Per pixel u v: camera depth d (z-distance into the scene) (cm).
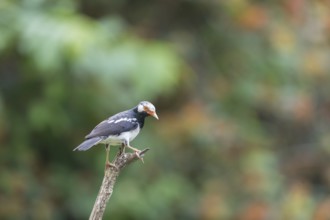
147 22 1600
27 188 1509
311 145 1772
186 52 1611
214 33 1669
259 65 1686
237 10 1603
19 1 1390
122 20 1538
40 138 1548
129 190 1470
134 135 969
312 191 1736
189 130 1523
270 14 1662
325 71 1755
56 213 1522
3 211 1474
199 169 1603
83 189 1523
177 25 1642
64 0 1383
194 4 1625
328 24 1719
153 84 1297
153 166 1534
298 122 1764
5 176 1474
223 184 1569
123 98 1474
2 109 1396
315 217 1571
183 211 1550
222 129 1562
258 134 1653
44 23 1309
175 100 1608
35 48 1287
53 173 1532
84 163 1559
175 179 1529
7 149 1498
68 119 1467
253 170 1571
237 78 1661
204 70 1658
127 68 1292
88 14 1574
